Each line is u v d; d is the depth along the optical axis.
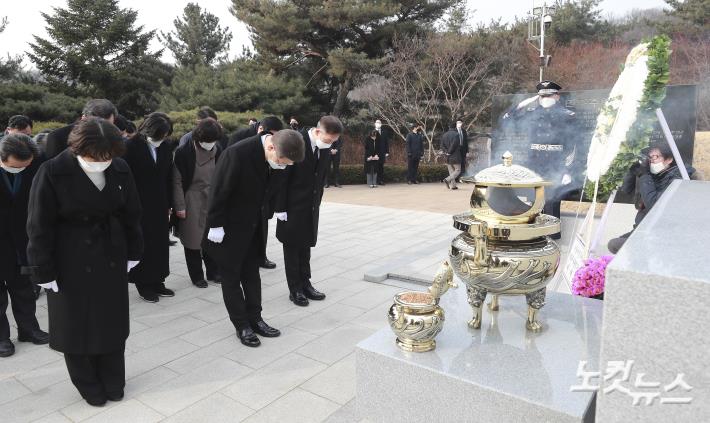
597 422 1.40
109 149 2.65
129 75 23.97
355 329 4.04
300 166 4.41
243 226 3.68
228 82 19.38
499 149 6.85
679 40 19.50
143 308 4.61
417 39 19.52
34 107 18.88
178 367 3.42
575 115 6.44
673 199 2.22
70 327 2.77
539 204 2.22
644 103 3.49
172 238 7.73
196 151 4.99
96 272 2.79
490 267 2.14
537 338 2.25
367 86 20.78
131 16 24.45
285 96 19.75
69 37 23.20
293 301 4.66
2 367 3.47
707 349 1.22
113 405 2.94
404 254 6.43
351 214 9.73
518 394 1.78
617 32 21.70
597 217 6.56
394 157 19.30
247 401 2.96
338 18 18.53
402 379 2.05
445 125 20.61
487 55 19.25
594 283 2.90
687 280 1.21
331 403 2.92
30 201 2.66
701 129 18.59
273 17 18.78
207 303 4.74
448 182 14.16
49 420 2.80
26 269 2.67
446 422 1.96
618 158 3.65
